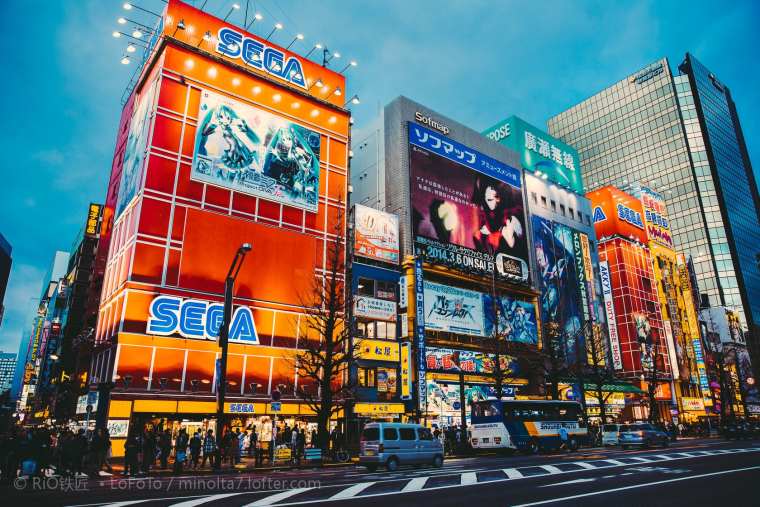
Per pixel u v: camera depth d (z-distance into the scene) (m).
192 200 35.00
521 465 20.86
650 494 11.94
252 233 36.91
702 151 114.50
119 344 29.91
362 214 43.16
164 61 36.16
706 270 107.38
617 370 61.06
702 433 63.34
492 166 55.56
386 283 43.16
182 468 22.47
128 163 38.97
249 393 33.34
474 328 47.03
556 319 56.06
